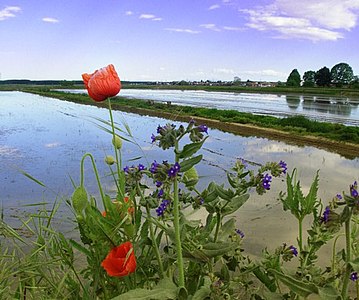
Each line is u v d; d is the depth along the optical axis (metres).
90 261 1.25
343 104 49.53
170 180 1.12
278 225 5.55
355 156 13.17
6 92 80.06
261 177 1.23
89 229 1.21
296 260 3.45
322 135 16.88
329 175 9.73
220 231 1.41
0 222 1.51
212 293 1.11
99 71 1.32
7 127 21.61
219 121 22.95
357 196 1.00
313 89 88.19
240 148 14.37
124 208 1.21
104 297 1.24
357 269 1.00
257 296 1.34
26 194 7.63
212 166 10.54
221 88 111.69
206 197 1.26
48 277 1.44
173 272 1.46
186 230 1.27
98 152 12.95
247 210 6.28
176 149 1.14
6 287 1.36
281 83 133.75
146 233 1.26
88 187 8.10
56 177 9.26
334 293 1.03
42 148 14.27
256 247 4.80
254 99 62.97
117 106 36.75
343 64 97.75
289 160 11.97
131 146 13.45
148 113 30.42
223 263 1.45
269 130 19.02
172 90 114.75
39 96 62.78
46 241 1.55
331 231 1.07
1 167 10.50
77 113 31.06
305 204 1.32
